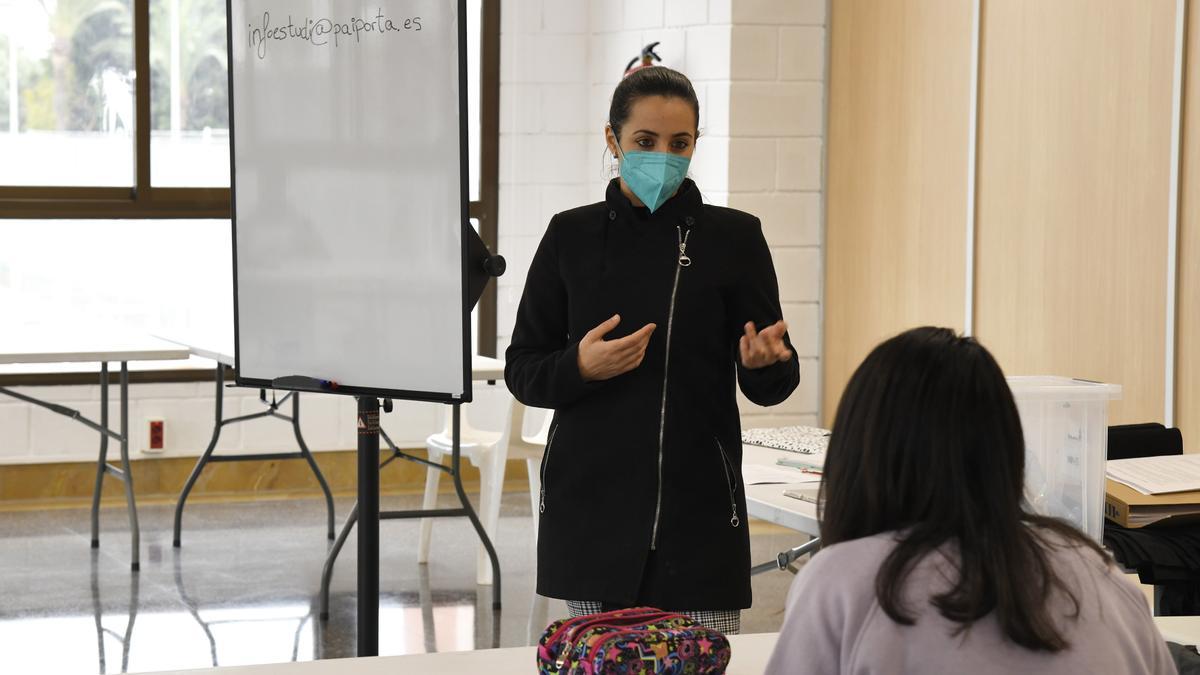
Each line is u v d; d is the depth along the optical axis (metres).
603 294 4.20
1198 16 7.17
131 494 9.94
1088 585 2.49
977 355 2.52
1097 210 8.02
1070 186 8.27
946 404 2.46
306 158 4.99
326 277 4.97
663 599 4.12
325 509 11.96
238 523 11.36
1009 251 8.91
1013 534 2.42
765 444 7.11
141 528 11.11
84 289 12.30
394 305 4.79
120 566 9.93
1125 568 4.76
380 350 4.84
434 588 9.53
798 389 11.44
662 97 4.14
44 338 10.35
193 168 12.52
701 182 11.43
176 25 12.37
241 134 5.16
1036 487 4.57
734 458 4.25
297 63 4.98
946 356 2.51
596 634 3.02
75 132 12.20
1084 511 4.63
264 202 5.12
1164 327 7.44
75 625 8.45
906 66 10.11
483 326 13.10
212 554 10.34
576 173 13.22
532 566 10.16
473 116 13.01
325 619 8.72
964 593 2.35
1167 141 7.41
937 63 9.71
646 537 4.11
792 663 2.48
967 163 9.38
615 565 4.12
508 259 13.10
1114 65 7.85
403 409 12.86
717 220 4.26
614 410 4.16
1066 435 4.59
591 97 13.12
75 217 12.18
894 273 10.32
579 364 4.03
